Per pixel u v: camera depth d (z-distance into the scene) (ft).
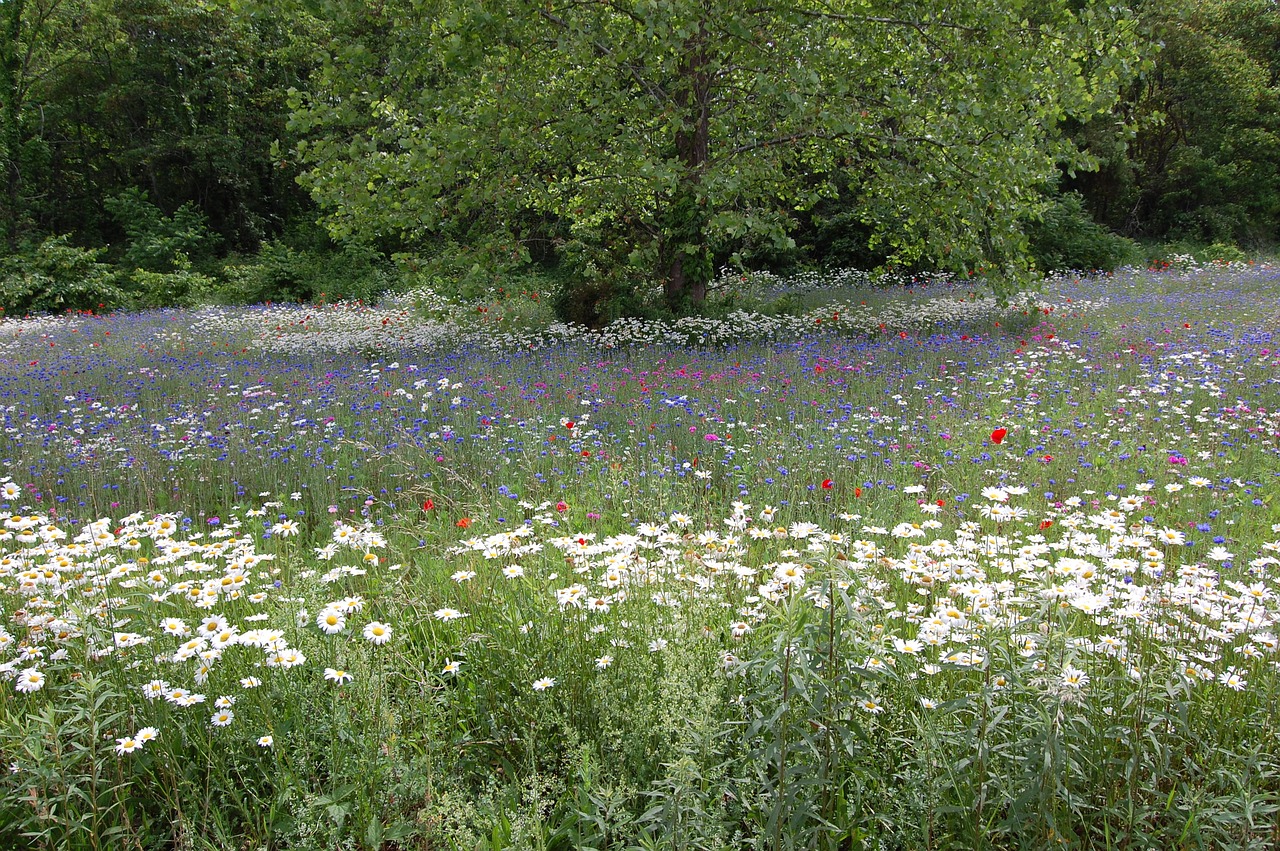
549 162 40.19
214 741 8.89
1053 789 6.95
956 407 23.97
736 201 40.11
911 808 7.62
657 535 11.83
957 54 34.47
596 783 7.70
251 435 24.31
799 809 7.04
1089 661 8.46
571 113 35.50
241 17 34.91
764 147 39.73
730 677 8.22
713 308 42.16
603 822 7.23
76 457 21.91
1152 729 8.05
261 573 12.20
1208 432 21.39
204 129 106.11
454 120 34.58
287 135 107.76
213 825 8.14
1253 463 19.21
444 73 38.52
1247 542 14.02
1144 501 15.99
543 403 25.94
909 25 35.24
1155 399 24.31
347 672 9.04
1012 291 39.42
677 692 7.95
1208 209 99.91
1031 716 7.53
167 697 8.66
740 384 27.27
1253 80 99.30
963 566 10.66
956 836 7.63
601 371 30.53
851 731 7.31
